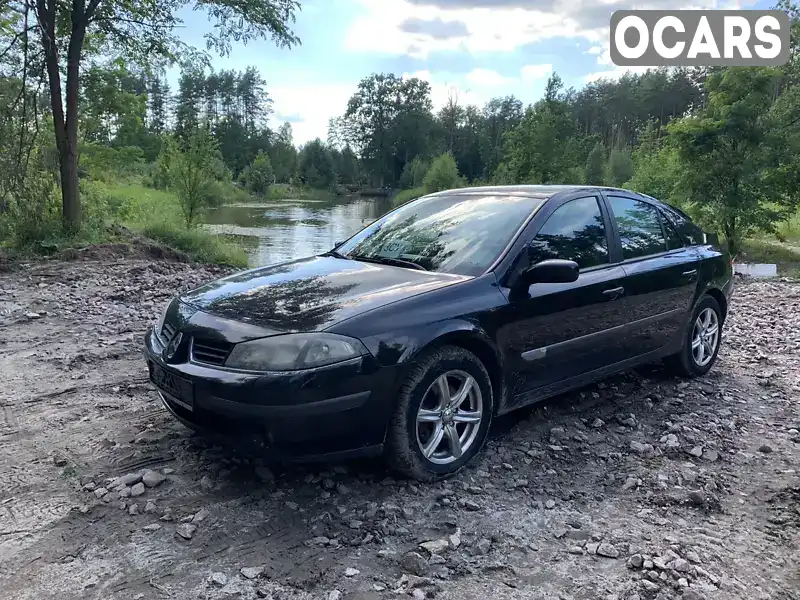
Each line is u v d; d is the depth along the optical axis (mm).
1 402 4461
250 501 3156
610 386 5066
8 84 11812
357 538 2871
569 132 33250
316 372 2949
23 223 11578
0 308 7438
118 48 13734
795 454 3898
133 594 2459
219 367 3072
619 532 2982
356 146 107000
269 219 35094
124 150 15805
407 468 3297
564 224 4203
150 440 3826
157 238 14344
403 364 3164
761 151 14484
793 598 2541
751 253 15375
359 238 4695
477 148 102375
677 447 3926
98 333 6473
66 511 3043
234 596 2457
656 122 72750
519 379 3799
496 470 3582
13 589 2475
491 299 3580
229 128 96188
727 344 6555
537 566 2705
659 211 5141
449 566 2684
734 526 3074
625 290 4359
